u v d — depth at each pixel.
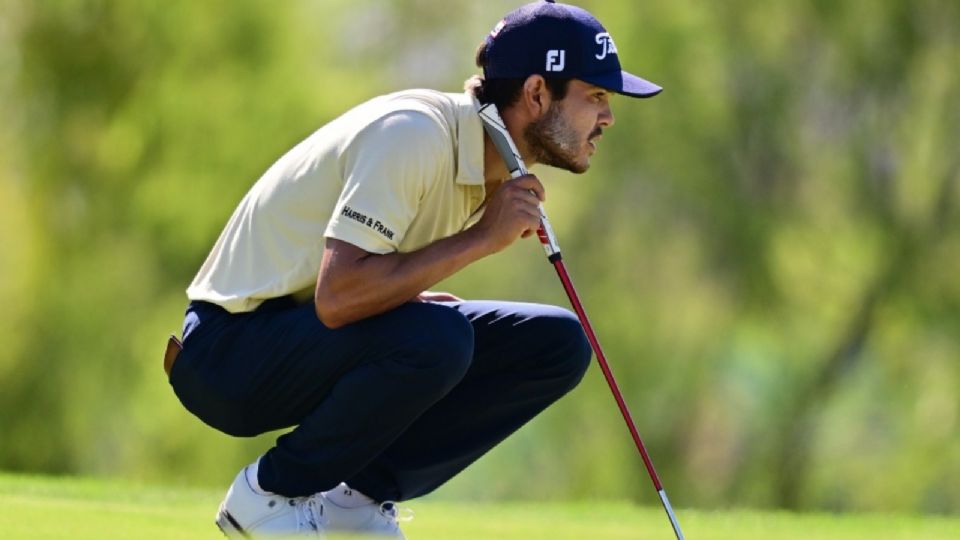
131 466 48.03
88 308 46.75
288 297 10.81
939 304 44.94
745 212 43.88
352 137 10.45
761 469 47.19
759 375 48.66
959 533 15.51
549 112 11.11
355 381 10.27
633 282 45.34
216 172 47.00
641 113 44.00
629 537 13.80
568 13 11.14
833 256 45.31
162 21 46.34
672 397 45.62
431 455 11.55
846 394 46.78
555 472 47.44
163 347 46.94
